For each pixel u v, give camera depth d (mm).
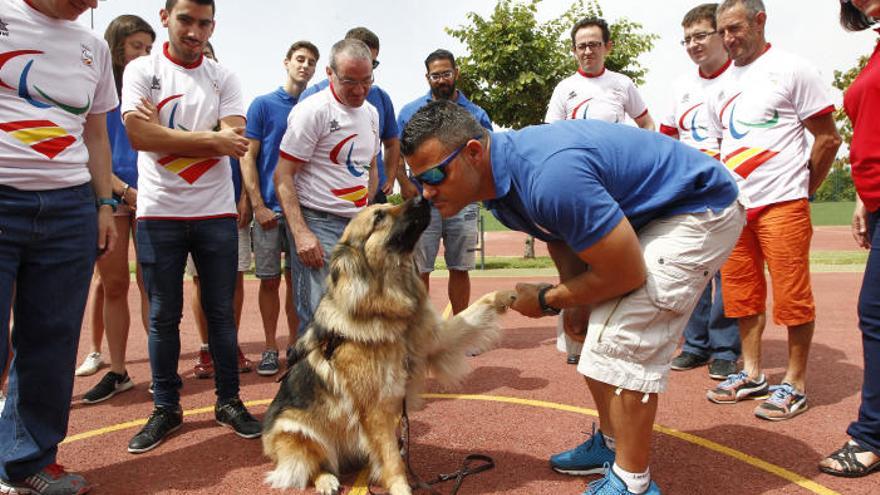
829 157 4148
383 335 3199
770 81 4176
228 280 4078
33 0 2871
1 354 2908
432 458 3654
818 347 6020
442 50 6074
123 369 5133
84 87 3129
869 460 3270
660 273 2670
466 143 2594
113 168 5160
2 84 2801
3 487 3168
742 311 4426
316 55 6066
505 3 14383
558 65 14664
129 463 3678
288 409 3377
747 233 4332
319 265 4254
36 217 2965
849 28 3553
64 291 3160
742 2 4281
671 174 2717
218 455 3779
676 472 3355
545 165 2512
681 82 5707
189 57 3996
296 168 4316
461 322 3604
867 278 3252
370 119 4590
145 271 3914
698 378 5121
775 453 3570
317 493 3258
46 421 3197
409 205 3355
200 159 3914
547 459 3578
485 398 4723
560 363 5738
